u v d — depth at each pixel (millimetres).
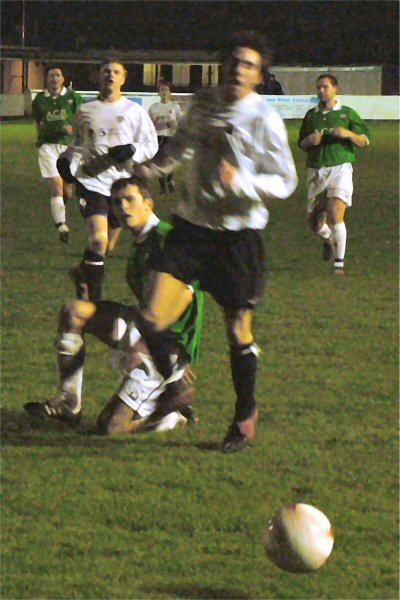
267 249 20625
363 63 82188
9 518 7629
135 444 9281
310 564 6633
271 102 62438
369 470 8711
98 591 6520
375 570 6910
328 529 6734
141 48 83812
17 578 6680
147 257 9539
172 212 9547
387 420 10094
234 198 9188
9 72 72938
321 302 15609
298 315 14703
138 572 6789
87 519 7621
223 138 9156
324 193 18281
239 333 9344
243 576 6770
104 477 8453
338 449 9234
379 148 45656
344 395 10898
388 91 79688
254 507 7863
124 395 9523
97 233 14117
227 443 9141
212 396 10781
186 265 9344
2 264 18422
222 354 12508
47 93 21375
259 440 9438
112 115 14156
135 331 9438
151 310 9359
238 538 7340
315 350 12766
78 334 9555
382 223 24734
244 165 9203
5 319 14203
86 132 14227
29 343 12914
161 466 8727
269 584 6668
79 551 7082
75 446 9203
